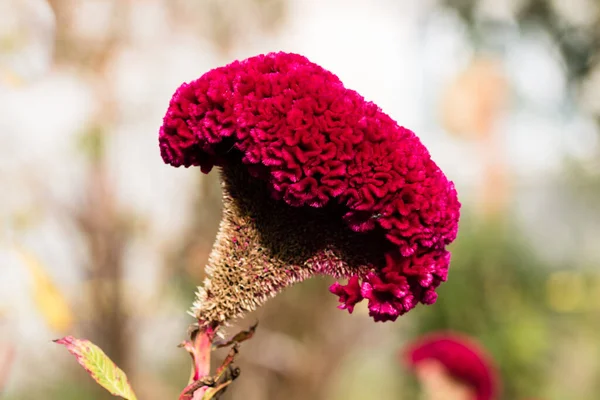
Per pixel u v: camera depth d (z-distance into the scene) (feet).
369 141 3.48
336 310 12.32
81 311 11.64
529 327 17.79
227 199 3.66
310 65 3.67
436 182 3.55
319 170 3.40
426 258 3.56
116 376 3.67
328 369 12.22
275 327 11.87
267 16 14.10
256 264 3.59
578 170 28.53
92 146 12.09
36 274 8.69
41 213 10.50
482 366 11.73
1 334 8.21
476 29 26.22
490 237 18.63
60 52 12.43
